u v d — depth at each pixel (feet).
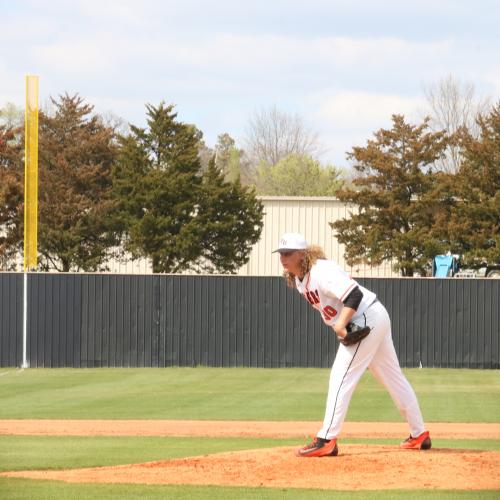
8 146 541.34
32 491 81.87
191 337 316.81
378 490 79.66
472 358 313.12
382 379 97.19
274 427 162.71
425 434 98.43
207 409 193.36
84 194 546.26
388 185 519.19
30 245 318.04
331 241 557.33
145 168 519.60
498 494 77.77
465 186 499.51
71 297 315.37
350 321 91.56
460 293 313.94
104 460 114.11
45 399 214.07
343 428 160.56
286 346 314.96
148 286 316.60
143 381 264.52
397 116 517.55
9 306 315.17
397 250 498.69
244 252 522.47
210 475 87.25
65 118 562.66
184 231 496.64
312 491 79.56
